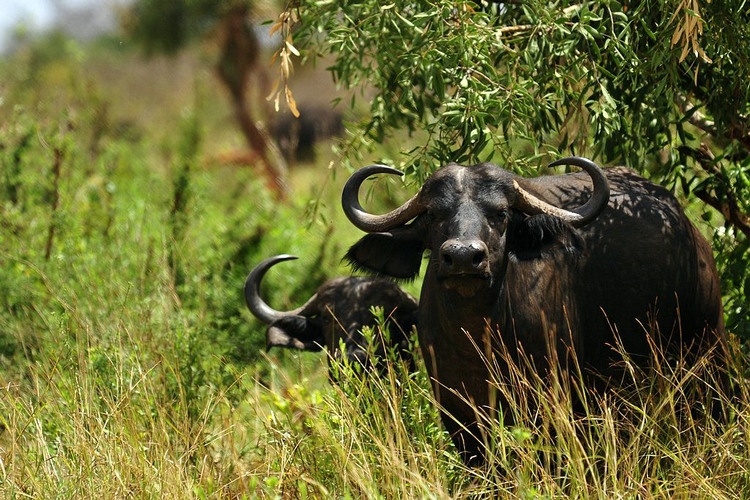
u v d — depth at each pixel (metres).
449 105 14.57
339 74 17.55
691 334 14.48
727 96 15.55
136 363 14.88
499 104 14.57
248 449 14.25
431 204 12.40
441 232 12.29
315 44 17.73
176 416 14.08
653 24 15.47
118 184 29.91
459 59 14.59
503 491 11.98
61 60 81.50
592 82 14.83
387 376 14.59
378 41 16.05
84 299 17.95
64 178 24.98
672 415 12.77
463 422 13.59
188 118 43.78
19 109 26.11
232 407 15.10
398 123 18.22
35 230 21.73
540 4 14.84
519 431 11.52
